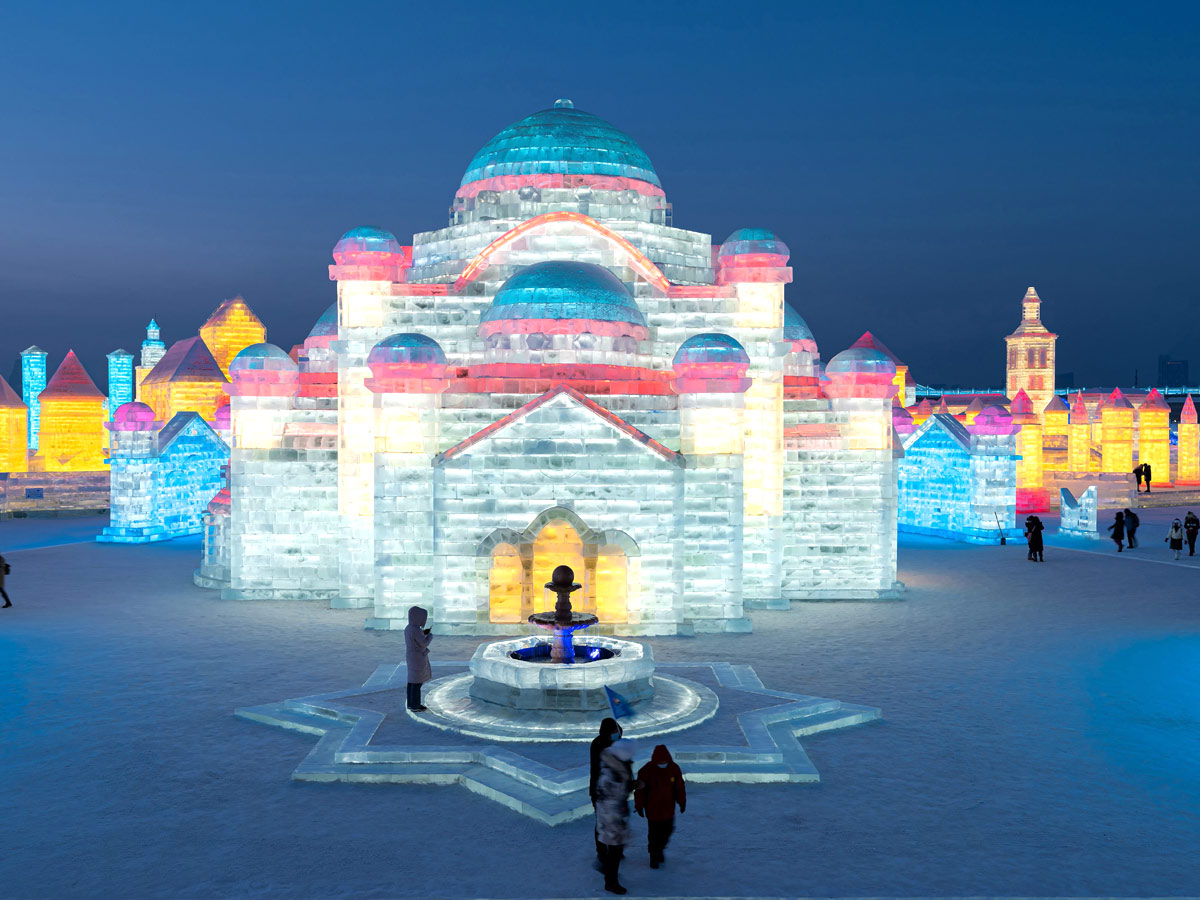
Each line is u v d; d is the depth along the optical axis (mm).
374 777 12805
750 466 26797
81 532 45094
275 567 27859
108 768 13312
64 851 10609
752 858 10445
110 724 15336
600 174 28484
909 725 15359
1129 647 21188
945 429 44938
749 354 26781
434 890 9680
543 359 24984
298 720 15367
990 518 42156
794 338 36062
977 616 25156
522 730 14102
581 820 11562
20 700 16734
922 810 11797
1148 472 61500
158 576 31828
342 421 26531
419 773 12875
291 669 19047
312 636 22406
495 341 25359
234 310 65250
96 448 56969
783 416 28797
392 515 23672
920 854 10516
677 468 22781
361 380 26531
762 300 26797
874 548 28406
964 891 9633
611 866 9602
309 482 27891
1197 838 10938
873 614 25562
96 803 12031
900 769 13289
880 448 28516
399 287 26500
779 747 13758
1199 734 14836
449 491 22688
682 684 16734
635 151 29609
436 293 26516
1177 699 16875
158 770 13250
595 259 26984
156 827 11297
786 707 15602
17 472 53031
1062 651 20797
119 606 26391
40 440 56156
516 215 28312
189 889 9703
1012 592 29031
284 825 11367
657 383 25641
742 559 23734
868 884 9797
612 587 22938
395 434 23641
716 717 15109
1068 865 10227
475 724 14320
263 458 27859
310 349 36312
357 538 26469
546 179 28172
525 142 28594
